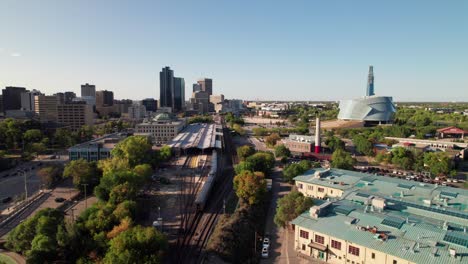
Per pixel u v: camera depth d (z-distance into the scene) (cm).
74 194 15900
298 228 9938
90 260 8638
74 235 9369
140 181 14562
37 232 9631
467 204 11056
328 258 9238
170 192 16212
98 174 17138
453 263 7288
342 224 9506
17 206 14138
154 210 13662
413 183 13575
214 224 12400
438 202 11319
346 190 12644
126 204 11456
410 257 7631
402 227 9056
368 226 9144
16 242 9788
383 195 12050
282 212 11744
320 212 10238
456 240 8106
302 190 14538
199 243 10856
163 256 9200
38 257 8650
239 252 10294
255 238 10831
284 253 10038
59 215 10862
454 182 18075
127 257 7656
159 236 8844
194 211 13638
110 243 8694
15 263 9362
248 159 18700
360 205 10906
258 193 13712
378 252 8106
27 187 17238
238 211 12850
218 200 15325
